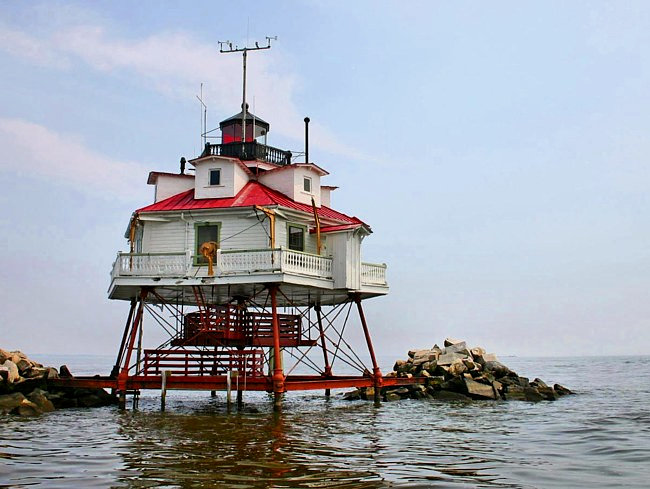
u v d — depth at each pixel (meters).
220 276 32.50
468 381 43.50
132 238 35.81
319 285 34.12
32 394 33.19
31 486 16.19
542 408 37.44
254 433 25.02
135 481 16.72
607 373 100.50
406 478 17.27
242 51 45.09
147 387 32.88
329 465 18.83
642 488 16.55
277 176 40.25
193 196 38.50
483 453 21.53
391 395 41.78
